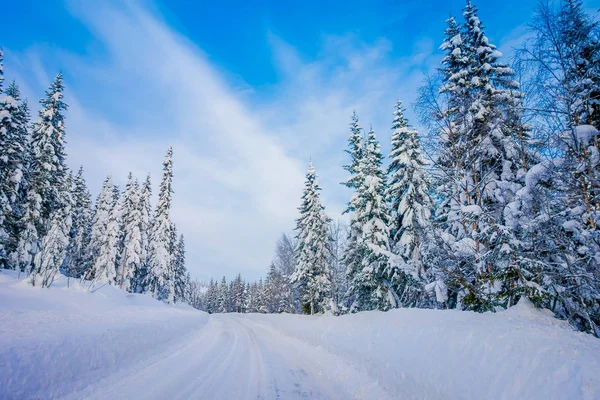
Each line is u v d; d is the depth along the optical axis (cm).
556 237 717
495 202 1051
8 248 2202
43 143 2447
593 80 657
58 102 2520
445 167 1032
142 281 3819
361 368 739
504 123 890
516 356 418
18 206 2319
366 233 1770
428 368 535
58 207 2461
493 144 1019
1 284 1355
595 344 405
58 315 820
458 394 430
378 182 1889
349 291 2012
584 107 670
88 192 4350
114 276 3225
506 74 1042
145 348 809
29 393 429
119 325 837
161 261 3472
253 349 1110
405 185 1689
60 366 502
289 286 4462
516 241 768
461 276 962
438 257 1031
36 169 2356
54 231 1569
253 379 669
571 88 656
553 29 662
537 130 746
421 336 667
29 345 493
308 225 2725
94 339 636
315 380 706
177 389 554
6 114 2133
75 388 498
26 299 1234
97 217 3884
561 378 335
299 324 1772
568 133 643
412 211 1584
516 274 793
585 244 674
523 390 357
